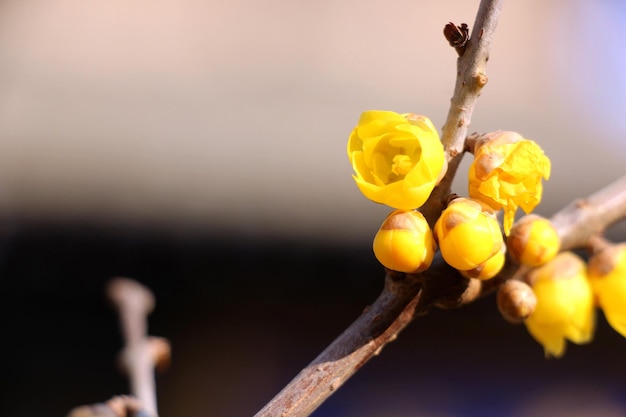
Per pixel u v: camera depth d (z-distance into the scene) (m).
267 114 0.88
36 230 0.69
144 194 0.72
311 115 0.89
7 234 0.69
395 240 0.41
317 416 0.96
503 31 1.21
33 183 0.71
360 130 0.41
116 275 0.72
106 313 0.74
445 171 0.41
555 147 0.92
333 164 0.79
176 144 0.78
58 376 0.76
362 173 0.41
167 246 0.71
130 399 0.42
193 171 0.75
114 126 0.80
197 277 0.74
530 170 0.41
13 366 0.75
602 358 0.97
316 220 0.72
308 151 0.81
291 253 0.72
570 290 0.44
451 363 0.96
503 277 0.43
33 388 0.76
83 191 0.71
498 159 0.41
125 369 0.48
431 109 0.96
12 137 0.76
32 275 0.70
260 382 0.87
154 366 0.49
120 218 0.70
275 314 0.82
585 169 0.88
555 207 0.83
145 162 0.75
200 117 0.85
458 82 0.41
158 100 0.88
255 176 0.76
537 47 1.19
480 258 0.41
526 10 1.27
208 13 1.11
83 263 0.71
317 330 0.86
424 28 1.14
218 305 0.79
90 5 1.09
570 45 1.22
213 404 0.86
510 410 0.96
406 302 0.42
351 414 0.96
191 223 0.71
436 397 0.96
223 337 0.83
